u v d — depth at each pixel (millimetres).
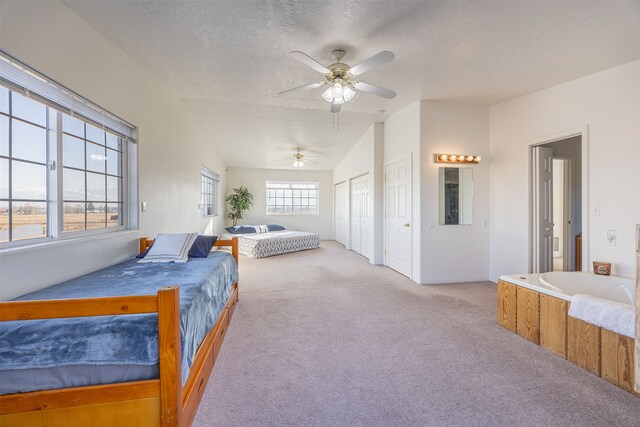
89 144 2352
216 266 2455
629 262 2656
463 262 4156
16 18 1560
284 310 3039
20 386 1165
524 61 2775
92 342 1182
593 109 2951
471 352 2170
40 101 1766
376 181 5383
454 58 2738
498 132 4062
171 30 2291
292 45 2529
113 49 2453
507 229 3934
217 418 1490
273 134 6012
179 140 4062
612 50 2521
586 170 2984
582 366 1958
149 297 1191
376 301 3314
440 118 4039
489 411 1540
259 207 8914
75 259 2051
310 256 6305
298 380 1817
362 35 2371
